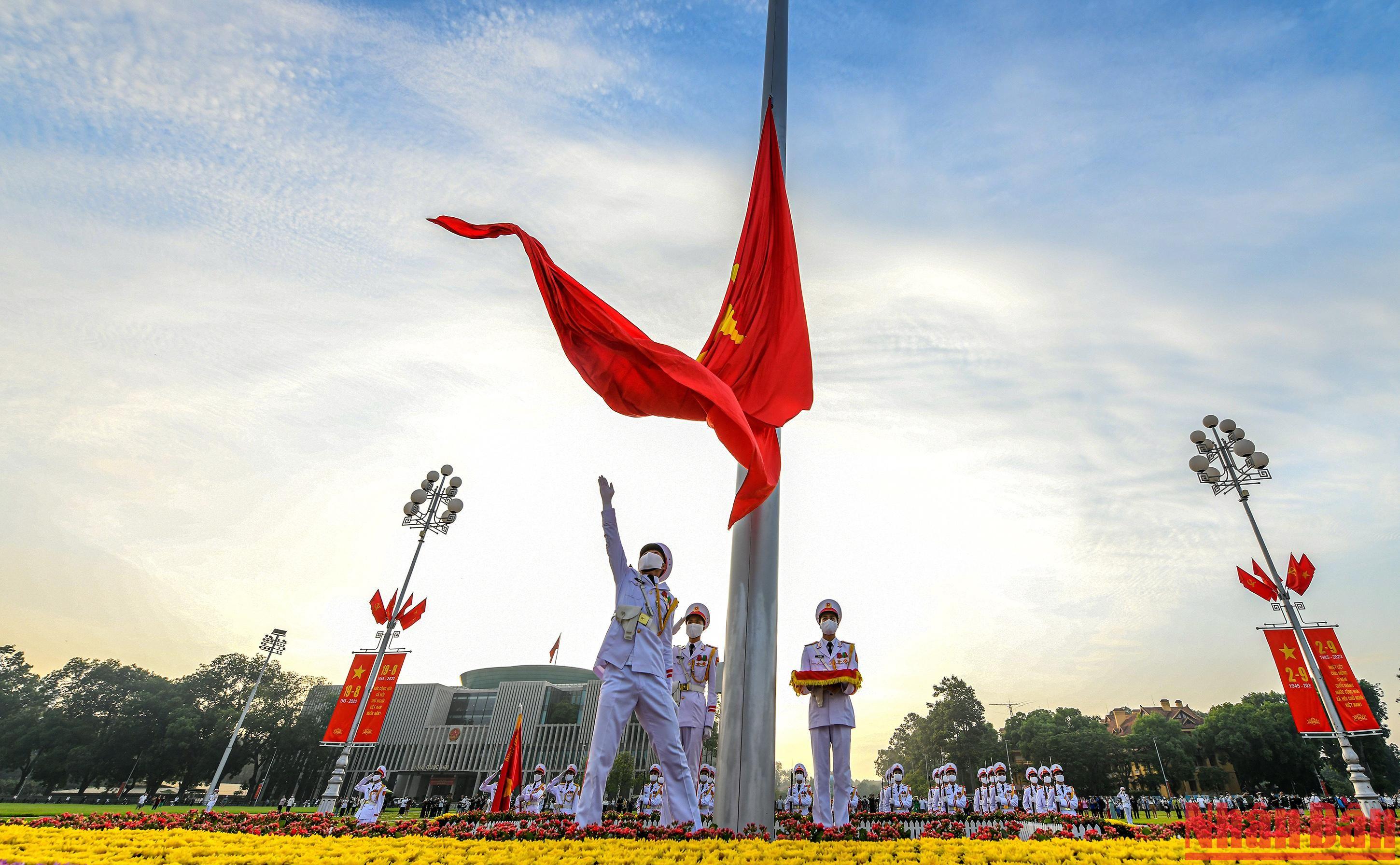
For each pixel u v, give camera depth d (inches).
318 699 3408.0
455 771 3149.6
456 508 1002.1
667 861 180.1
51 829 240.1
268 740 3053.6
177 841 211.0
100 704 2982.3
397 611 931.3
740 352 367.9
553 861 178.2
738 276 391.2
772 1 444.5
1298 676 773.3
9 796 2898.6
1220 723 2731.3
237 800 3056.1
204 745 2844.5
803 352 366.0
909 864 187.9
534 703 3280.0
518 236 317.1
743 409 349.1
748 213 404.8
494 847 198.5
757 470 293.9
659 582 273.4
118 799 2871.6
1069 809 928.3
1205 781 2822.3
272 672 3228.3
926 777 3624.5
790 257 383.2
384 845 203.2
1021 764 3353.8
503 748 3171.8
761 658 283.1
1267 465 848.3
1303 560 799.7
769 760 267.3
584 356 311.3
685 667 442.6
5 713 2933.1
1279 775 2642.7
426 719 3336.6
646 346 307.1
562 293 313.7
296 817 433.7
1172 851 213.8
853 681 331.3
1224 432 911.7
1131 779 2989.7
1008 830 377.7
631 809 1046.4
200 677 3149.6
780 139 408.2
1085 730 2997.0
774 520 312.2
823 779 332.2
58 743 2797.7
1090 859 199.3
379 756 3260.3
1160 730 2839.6
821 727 337.4
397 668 897.5
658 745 249.1
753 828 255.1
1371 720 731.4
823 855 194.1
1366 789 708.7
